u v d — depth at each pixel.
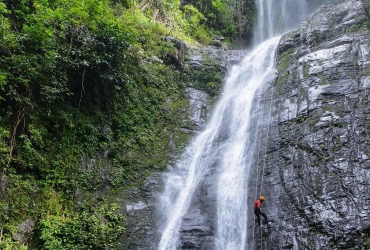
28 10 10.91
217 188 11.18
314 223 8.69
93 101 12.29
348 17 14.85
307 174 9.73
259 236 9.26
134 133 12.98
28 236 8.73
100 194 10.81
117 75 12.67
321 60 13.09
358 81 11.33
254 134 12.22
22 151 9.60
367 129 9.78
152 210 10.84
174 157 12.86
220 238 9.98
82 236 9.34
